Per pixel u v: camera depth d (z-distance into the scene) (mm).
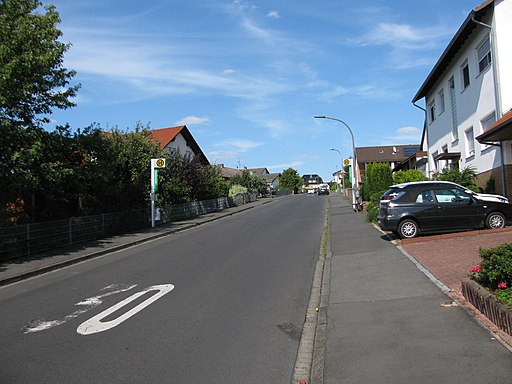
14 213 16703
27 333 6371
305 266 11188
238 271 10609
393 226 13227
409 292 7355
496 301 5246
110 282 9938
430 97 26781
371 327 5805
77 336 6156
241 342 5750
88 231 17781
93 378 4699
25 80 14156
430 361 4469
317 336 5793
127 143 24562
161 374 4770
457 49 19812
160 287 9117
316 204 41719
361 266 10250
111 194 21000
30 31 14406
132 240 17641
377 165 26172
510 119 11914
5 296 9055
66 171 15188
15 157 13727
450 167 22672
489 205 12953
